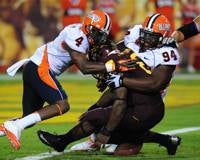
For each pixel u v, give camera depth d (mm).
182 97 35000
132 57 17531
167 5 41812
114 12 48438
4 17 48562
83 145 18641
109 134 17438
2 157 17719
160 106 17594
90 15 17984
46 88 18094
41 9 48844
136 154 18125
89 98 34281
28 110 18609
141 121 17438
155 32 17438
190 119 26047
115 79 17203
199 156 18031
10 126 17578
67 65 18406
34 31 48750
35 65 18266
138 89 17344
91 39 17891
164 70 17359
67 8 45125
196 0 49719
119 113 17266
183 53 50094
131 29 18156
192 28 18984
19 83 42281
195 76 47125
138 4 49094
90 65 17531
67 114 27656
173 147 18125
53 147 17688
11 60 48781
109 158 17531
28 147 19312
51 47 18281
